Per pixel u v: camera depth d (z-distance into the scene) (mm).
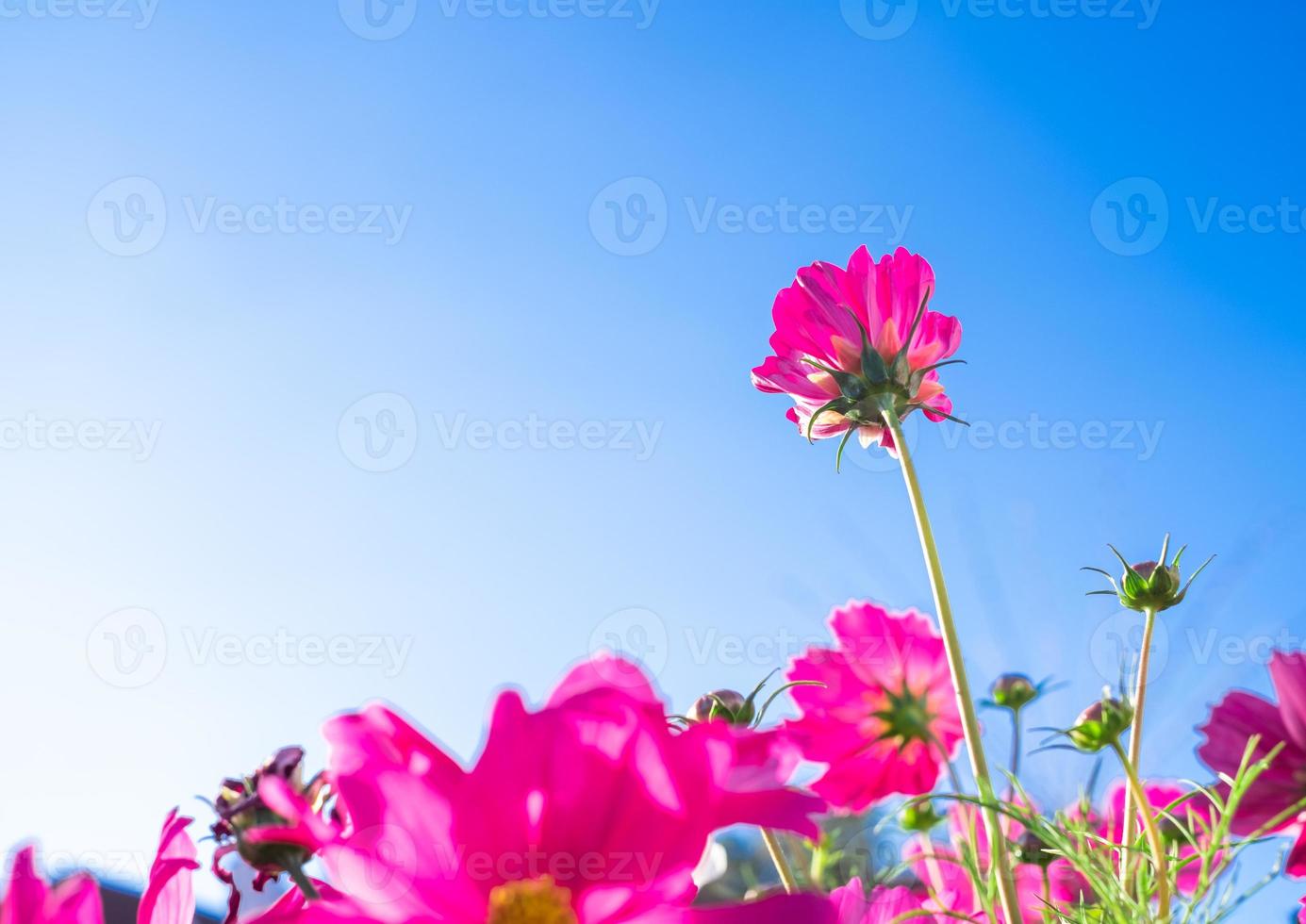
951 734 662
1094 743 594
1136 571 619
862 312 713
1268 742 570
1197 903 538
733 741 441
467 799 421
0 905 415
